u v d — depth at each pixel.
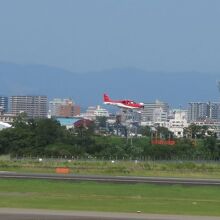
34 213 99.50
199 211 112.50
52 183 170.75
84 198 136.12
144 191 157.62
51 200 128.25
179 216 101.62
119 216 99.38
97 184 170.88
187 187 168.38
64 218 95.19
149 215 101.81
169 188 165.38
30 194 143.00
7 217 94.38
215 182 185.25
